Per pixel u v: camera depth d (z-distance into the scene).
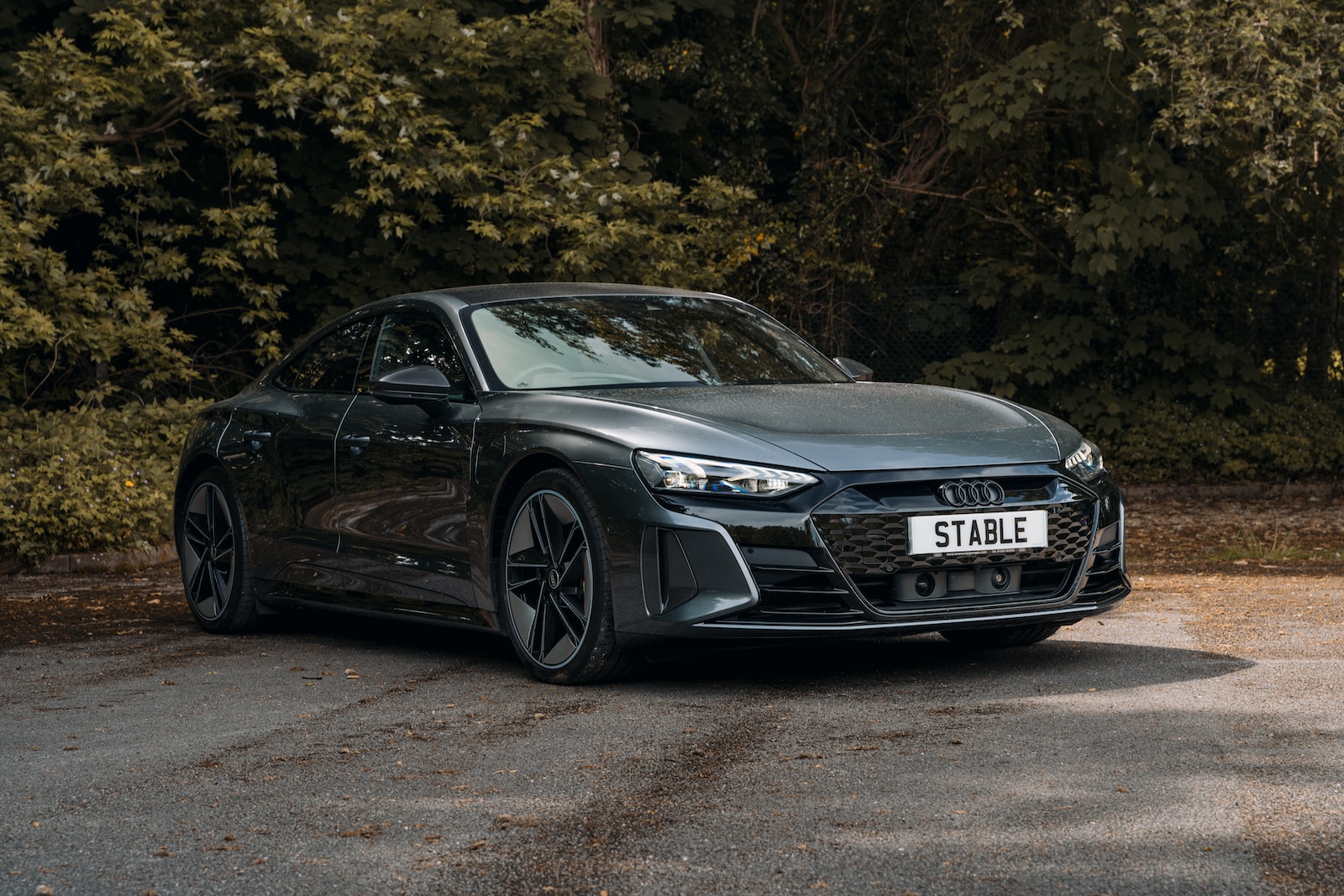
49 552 9.21
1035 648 5.38
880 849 2.79
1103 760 3.45
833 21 17.62
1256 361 16.22
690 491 4.52
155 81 12.50
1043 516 4.69
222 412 6.71
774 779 3.37
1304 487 15.22
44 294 12.18
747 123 17.39
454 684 4.93
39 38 12.34
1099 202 14.41
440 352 5.65
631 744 3.81
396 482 5.53
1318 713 3.91
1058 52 14.55
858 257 17.38
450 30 13.55
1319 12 13.82
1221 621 5.92
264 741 4.02
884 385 5.47
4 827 3.16
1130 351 15.60
